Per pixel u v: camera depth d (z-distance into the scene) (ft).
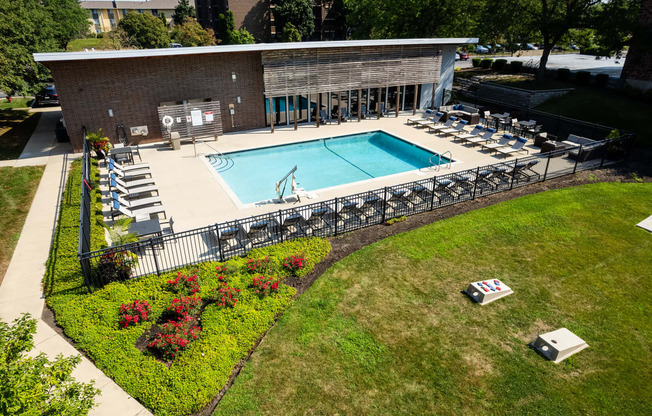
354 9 158.30
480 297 35.76
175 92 75.87
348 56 84.79
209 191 57.06
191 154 71.67
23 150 71.36
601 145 66.23
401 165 70.28
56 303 34.55
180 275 37.60
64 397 19.40
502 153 70.95
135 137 75.87
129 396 26.86
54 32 101.86
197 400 26.37
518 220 49.16
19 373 17.20
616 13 90.74
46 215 49.88
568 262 41.68
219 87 79.25
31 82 80.79
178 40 192.75
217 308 34.55
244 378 28.37
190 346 30.58
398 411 26.25
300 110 92.17
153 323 33.01
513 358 30.37
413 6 122.62
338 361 29.86
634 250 43.55
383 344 31.40
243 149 74.43
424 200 54.44
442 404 26.76
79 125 70.49
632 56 97.09
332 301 35.88
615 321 33.94
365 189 57.77
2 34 72.90
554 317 34.37
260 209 51.85
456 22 128.57
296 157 73.97
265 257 40.40
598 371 29.32
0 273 39.11
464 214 50.96
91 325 32.30
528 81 120.37
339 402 26.78
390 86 93.04
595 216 50.47
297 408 26.35
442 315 34.47
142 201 51.16
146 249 43.01
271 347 31.01
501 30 108.99
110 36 161.68
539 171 64.03
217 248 43.45
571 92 106.63
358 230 47.85
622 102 95.09
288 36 204.74
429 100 103.45
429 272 40.01
